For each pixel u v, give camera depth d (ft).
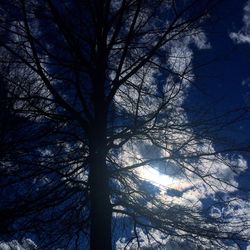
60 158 19.13
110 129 20.12
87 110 19.16
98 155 18.56
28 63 17.13
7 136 14.89
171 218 18.25
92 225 17.79
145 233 19.22
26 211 15.28
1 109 14.55
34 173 16.44
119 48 19.36
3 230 14.57
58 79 18.80
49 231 17.02
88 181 18.47
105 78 19.85
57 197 16.71
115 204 18.61
